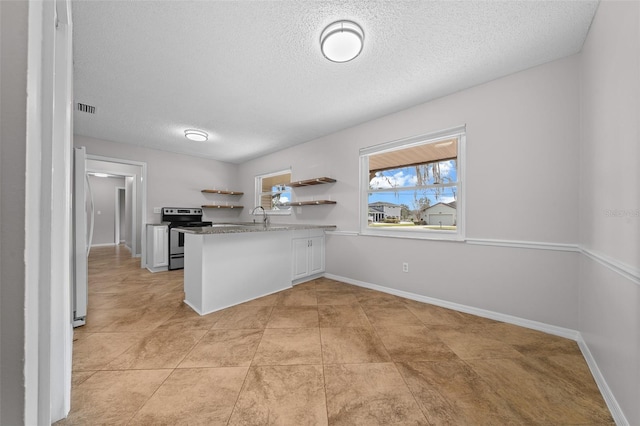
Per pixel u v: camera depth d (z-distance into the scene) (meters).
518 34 1.79
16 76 0.34
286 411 1.25
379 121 3.26
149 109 3.02
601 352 1.44
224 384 1.44
